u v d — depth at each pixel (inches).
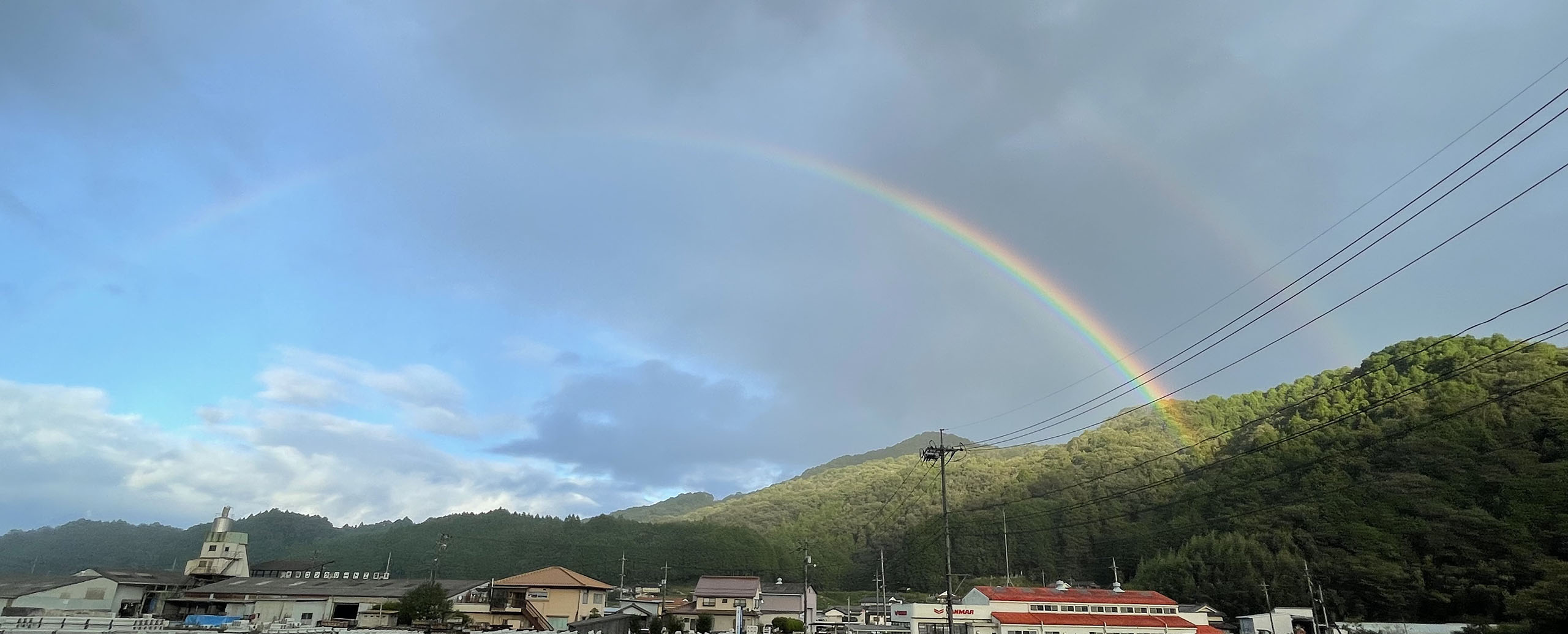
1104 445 5935.0
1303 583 3380.9
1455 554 3021.7
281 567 4023.1
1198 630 2906.0
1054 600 3014.3
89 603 3068.4
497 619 3255.4
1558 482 2866.6
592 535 6894.7
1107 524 4862.2
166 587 3334.2
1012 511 5388.8
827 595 5826.8
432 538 6707.7
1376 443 3538.4
